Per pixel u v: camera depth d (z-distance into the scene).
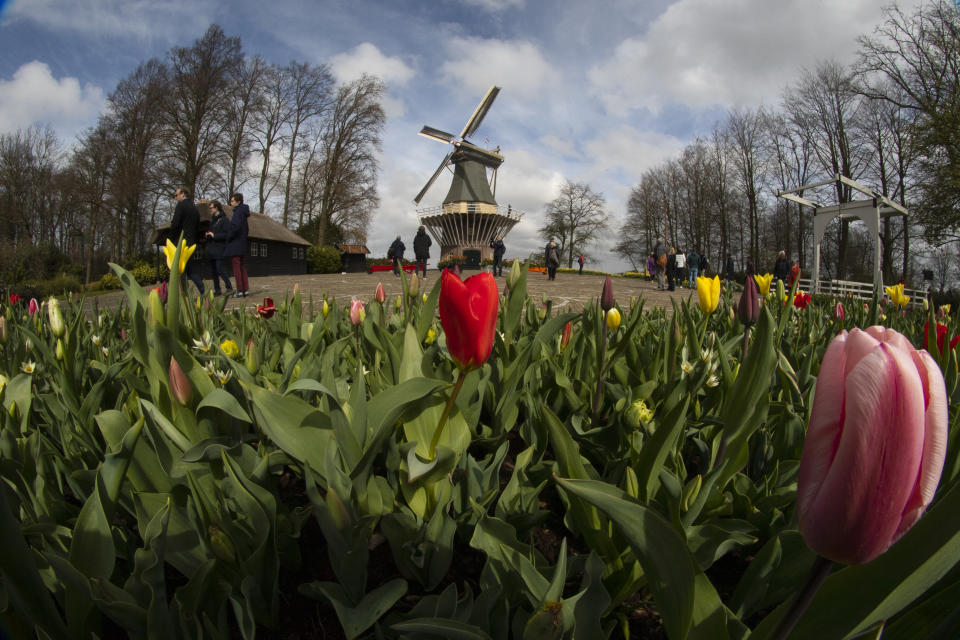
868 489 0.49
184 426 1.35
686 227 53.91
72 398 1.83
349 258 50.81
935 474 0.50
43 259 29.11
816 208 22.95
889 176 33.12
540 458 1.70
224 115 42.47
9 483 1.16
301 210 52.81
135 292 1.46
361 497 1.19
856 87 31.33
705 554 1.09
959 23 25.20
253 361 1.72
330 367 1.60
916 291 17.36
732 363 2.17
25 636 0.91
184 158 41.00
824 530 0.52
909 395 0.47
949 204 23.11
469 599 0.99
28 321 3.32
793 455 1.61
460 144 55.56
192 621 0.96
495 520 1.09
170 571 1.28
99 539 0.99
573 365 2.45
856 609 0.62
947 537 0.57
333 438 1.14
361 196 51.97
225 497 1.21
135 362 2.19
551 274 25.86
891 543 0.51
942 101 25.16
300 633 1.12
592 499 0.74
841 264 36.78
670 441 1.10
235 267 11.68
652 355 2.49
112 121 42.00
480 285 1.02
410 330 1.46
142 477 1.26
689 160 51.94
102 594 0.92
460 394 1.58
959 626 0.58
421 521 1.22
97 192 41.47
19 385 1.66
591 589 0.93
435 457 1.14
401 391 1.17
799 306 4.18
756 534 1.38
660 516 0.71
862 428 0.48
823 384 0.56
